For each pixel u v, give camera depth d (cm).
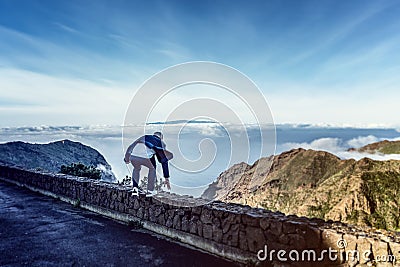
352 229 303
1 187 912
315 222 328
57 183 748
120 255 379
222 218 377
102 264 353
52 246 410
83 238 442
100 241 429
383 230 303
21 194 802
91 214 581
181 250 393
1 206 654
